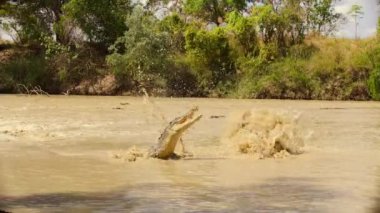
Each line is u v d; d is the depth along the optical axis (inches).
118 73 1689.2
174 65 1704.0
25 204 274.4
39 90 1626.5
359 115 967.0
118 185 327.0
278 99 1587.1
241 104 1258.0
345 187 320.8
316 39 1780.3
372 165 411.2
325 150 503.8
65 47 1743.4
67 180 343.0
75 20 1766.7
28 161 420.8
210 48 1699.1
